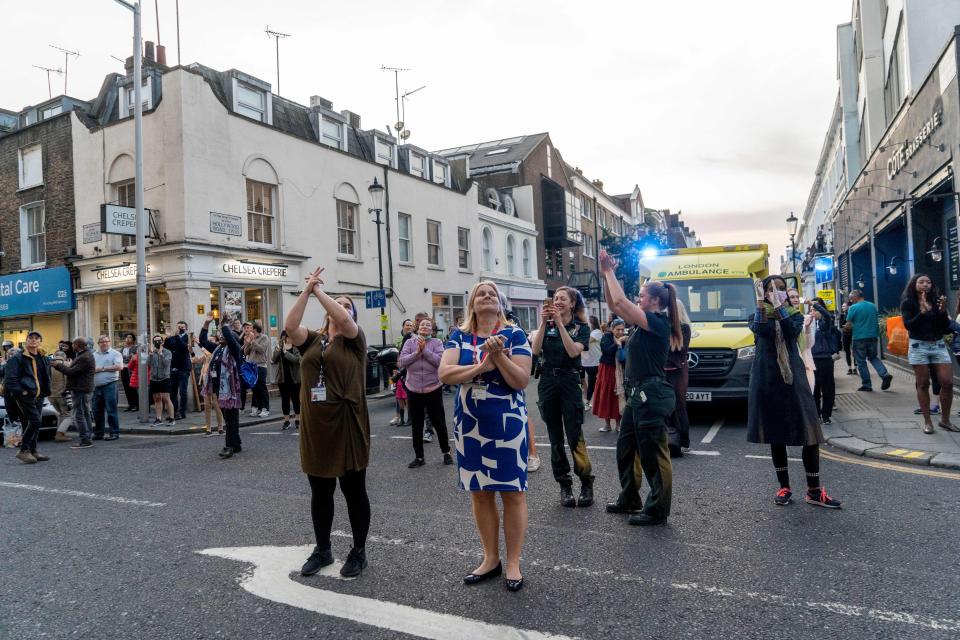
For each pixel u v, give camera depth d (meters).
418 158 23.80
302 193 17.36
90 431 9.81
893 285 16.89
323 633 3.06
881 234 16.92
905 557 3.77
